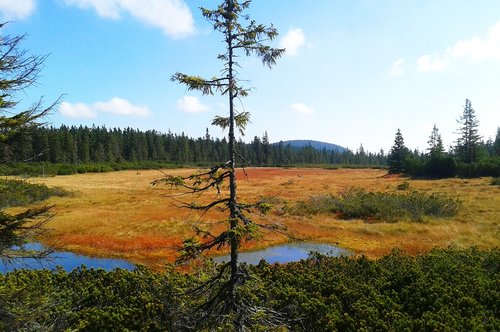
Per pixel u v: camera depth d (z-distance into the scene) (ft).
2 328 23.52
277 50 29.76
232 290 30.91
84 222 107.76
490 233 90.94
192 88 28.78
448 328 32.45
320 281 47.26
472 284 43.42
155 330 36.94
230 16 28.53
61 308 34.94
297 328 36.81
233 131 29.99
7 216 24.13
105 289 45.03
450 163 242.58
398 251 61.93
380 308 39.60
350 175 307.58
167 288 41.93
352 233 99.45
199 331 31.01
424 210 116.16
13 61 22.91
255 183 233.14
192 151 488.85
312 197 141.38
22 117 23.63
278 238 94.94
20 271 48.73
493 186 177.78
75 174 311.88
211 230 100.22
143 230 100.53
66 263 75.97
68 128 421.59
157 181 29.55
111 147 421.59
